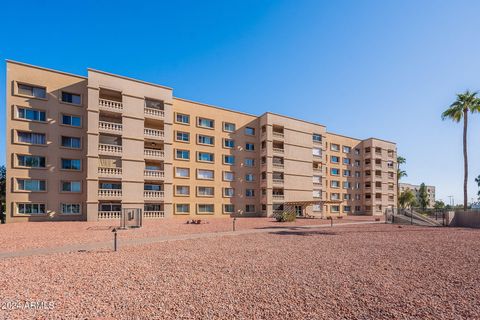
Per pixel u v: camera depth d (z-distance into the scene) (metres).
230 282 7.51
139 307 5.70
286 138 48.88
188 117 42.09
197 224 28.12
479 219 27.45
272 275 8.25
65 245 13.84
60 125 32.59
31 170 30.67
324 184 53.81
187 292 6.66
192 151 41.72
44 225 25.62
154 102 38.19
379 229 23.98
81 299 6.15
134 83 35.72
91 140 32.28
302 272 8.62
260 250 12.63
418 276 8.23
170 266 9.38
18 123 30.30
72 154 33.03
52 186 31.62
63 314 5.32
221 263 9.86
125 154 34.31
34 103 31.30
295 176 49.16
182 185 40.22
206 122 43.75
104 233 19.11
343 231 21.94
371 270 8.92
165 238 16.62
